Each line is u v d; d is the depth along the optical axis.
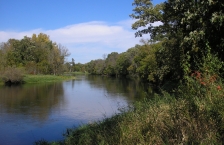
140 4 15.27
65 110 18.95
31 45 72.19
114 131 6.51
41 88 38.00
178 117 5.59
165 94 8.89
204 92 6.41
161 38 16.12
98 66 111.50
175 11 11.12
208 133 4.75
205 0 8.83
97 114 17.02
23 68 56.25
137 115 6.90
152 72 33.81
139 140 5.43
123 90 32.44
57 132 12.98
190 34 9.09
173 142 4.89
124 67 79.38
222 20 8.17
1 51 61.94
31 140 11.77
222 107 5.16
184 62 9.73
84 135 8.11
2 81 46.16
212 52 8.81
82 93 30.52
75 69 156.50
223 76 7.70
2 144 11.25
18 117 16.67
